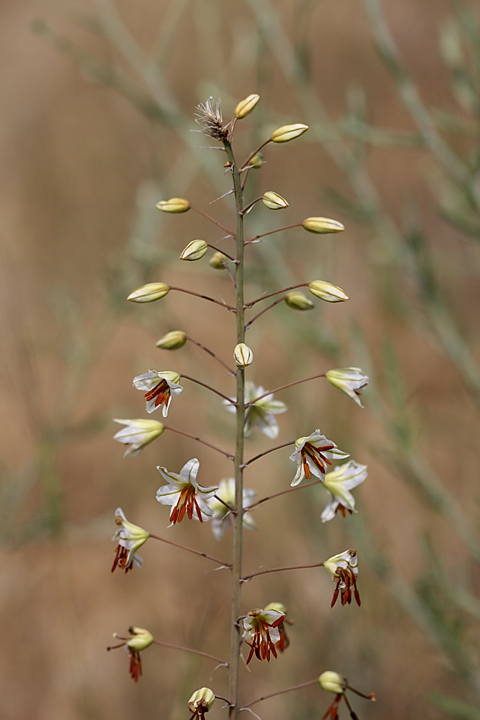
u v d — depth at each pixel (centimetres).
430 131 380
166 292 196
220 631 480
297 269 582
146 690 479
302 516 454
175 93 950
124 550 200
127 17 1013
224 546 520
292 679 438
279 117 426
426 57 890
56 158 961
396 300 418
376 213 405
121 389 721
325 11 977
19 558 577
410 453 367
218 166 441
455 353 394
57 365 655
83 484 600
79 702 460
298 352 472
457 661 357
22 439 629
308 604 460
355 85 401
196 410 636
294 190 880
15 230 913
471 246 454
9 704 481
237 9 814
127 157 934
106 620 528
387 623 439
